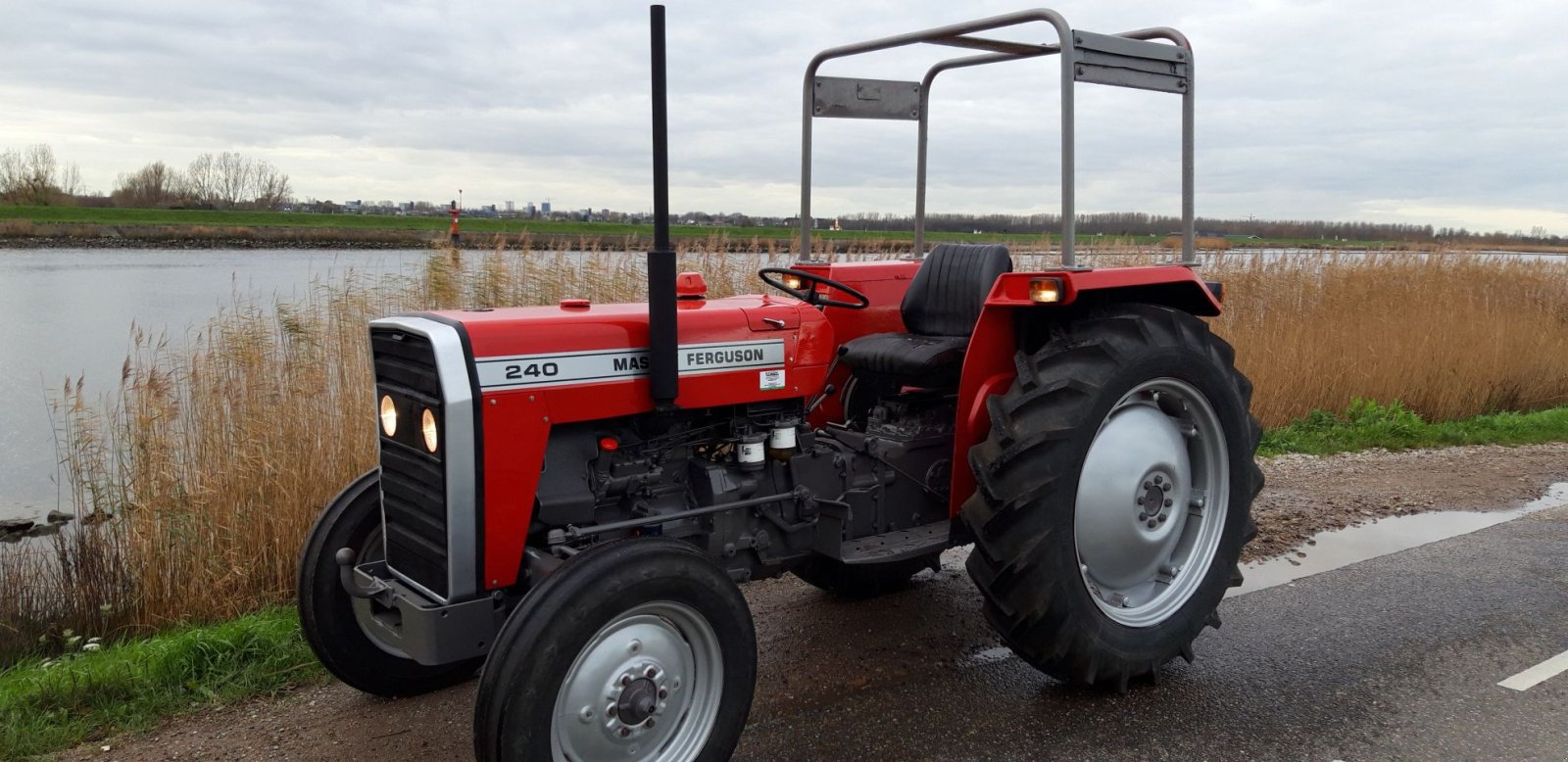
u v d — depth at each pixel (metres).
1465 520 5.51
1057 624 3.14
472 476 2.57
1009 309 3.42
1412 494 6.02
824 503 3.22
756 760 2.93
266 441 5.24
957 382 3.84
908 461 3.59
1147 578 3.57
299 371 5.96
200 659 3.65
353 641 3.20
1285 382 8.34
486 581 2.64
